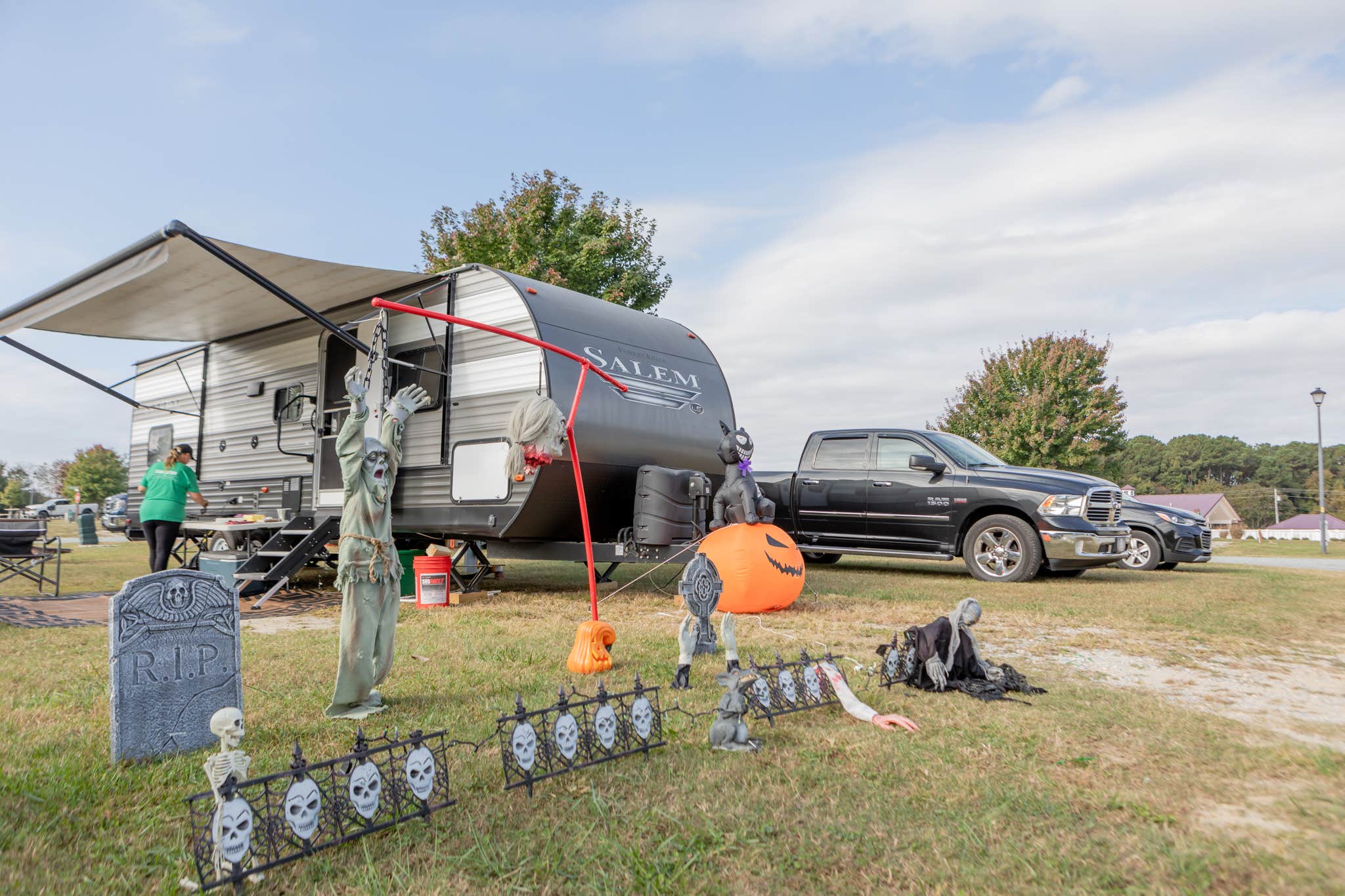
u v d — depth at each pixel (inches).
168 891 92.5
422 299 360.8
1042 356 1162.6
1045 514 413.1
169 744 137.3
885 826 109.6
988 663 194.1
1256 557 866.1
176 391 532.1
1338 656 235.0
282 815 103.3
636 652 223.9
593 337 341.7
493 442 327.9
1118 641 253.3
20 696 174.7
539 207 811.4
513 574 464.8
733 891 93.3
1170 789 124.3
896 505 454.3
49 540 373.7
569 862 99.6
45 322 423.5
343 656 158.7
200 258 315.0
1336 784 126.9
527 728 122.3
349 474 162.7
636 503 333.1
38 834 105.0
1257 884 94.3
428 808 111.2
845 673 195.9
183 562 504.1
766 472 503.5
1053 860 99.8
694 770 130.9
